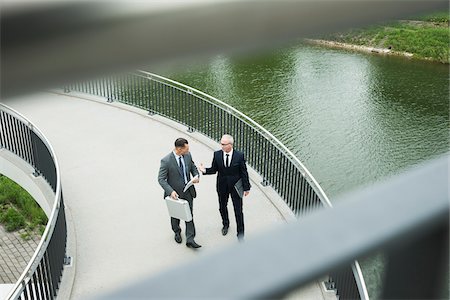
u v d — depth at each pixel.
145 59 0.39
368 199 0.41
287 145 22.38
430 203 0.41
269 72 28.16
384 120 24.42
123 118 12.36
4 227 19.05
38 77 0.34
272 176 9.37
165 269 0.34
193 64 0.42
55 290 6.84
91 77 0.37
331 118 24.38
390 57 31.02
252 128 10.00
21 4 0.34
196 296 0.32
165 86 12.02
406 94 27.02
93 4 0.36
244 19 0.43
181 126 11.91
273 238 0.37
